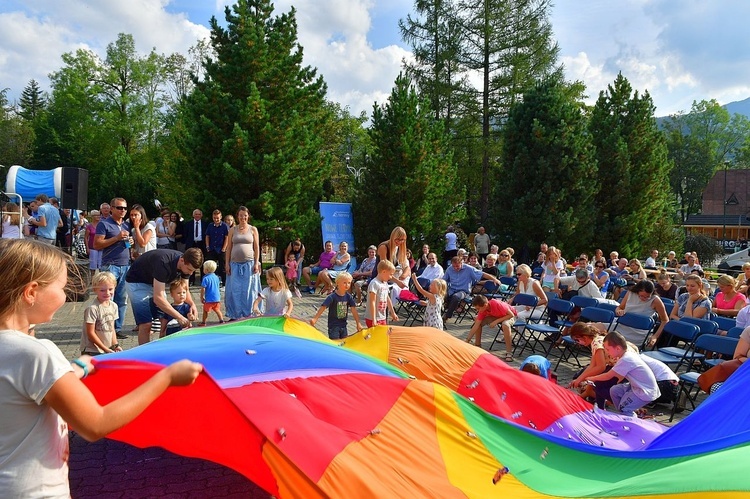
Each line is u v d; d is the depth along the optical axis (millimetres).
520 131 24188
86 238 16312
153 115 49531
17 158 54500
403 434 3650
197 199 18344
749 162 78625
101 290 6266
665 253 26484
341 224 20188
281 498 3127
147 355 3811
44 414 1985
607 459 4027
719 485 2939
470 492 3391
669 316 10328
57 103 51500
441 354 5840
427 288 12906
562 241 23234
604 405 6703
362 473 3105
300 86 19344
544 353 10031
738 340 7164
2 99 69312
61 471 2061
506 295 14180
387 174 19797
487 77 30703
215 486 4551
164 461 5012
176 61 45562
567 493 3549
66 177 17297
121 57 48969
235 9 18703
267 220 18188
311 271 17266
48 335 9492
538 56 30078
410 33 31547
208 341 4484
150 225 9742
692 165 77625
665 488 3057
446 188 20906
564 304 10117
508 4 29438
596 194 24703
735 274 27500
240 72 18188
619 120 25219
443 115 32469
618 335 6582
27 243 2111
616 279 14578
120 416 2012
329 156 20203
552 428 5211
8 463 1913
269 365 3990
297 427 3230
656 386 6281
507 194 24109
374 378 4164
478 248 23141
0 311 2014
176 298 7758
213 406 3141
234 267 9523
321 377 3977
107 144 48469
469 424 4023
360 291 14680
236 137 17156
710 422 4344
